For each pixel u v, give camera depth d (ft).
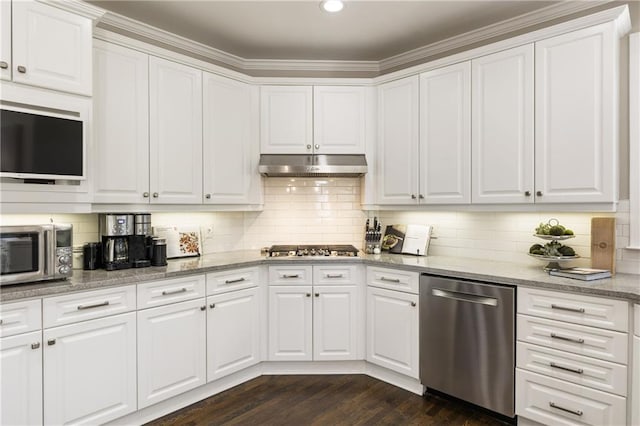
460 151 9.21
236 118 10.53
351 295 9.95
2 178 6.56
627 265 7.74
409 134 10.19
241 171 10.66
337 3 8.42
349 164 10.65
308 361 10.02
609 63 7.16
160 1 8.42
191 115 9.50
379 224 11.72
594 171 7.34
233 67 11.61
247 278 9.59
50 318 6.40
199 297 8.57
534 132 8.05
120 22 9.12
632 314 6.15
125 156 8.30
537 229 8.23
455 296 8.19
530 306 7.20
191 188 9.52
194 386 8.46
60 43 6.97
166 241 9.52
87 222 8.59
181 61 9.29
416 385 9.00
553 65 7.80
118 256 8.13
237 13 8.98
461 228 10.43
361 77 12.08
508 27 9.43
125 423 7.48
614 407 6.30
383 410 8.21
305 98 10.96
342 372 10.10
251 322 9.66
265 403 8.53
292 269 9.91
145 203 8.70
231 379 9.36
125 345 7.35
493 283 7.73
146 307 7.67
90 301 6.88
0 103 6.38
